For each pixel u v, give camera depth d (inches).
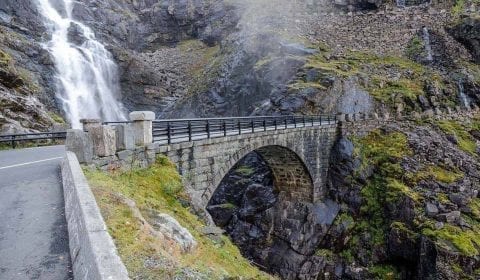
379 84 1545.3
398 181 1101.1
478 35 1727.4
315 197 1212.5
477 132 1380.4
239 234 1234.0
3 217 283.6
